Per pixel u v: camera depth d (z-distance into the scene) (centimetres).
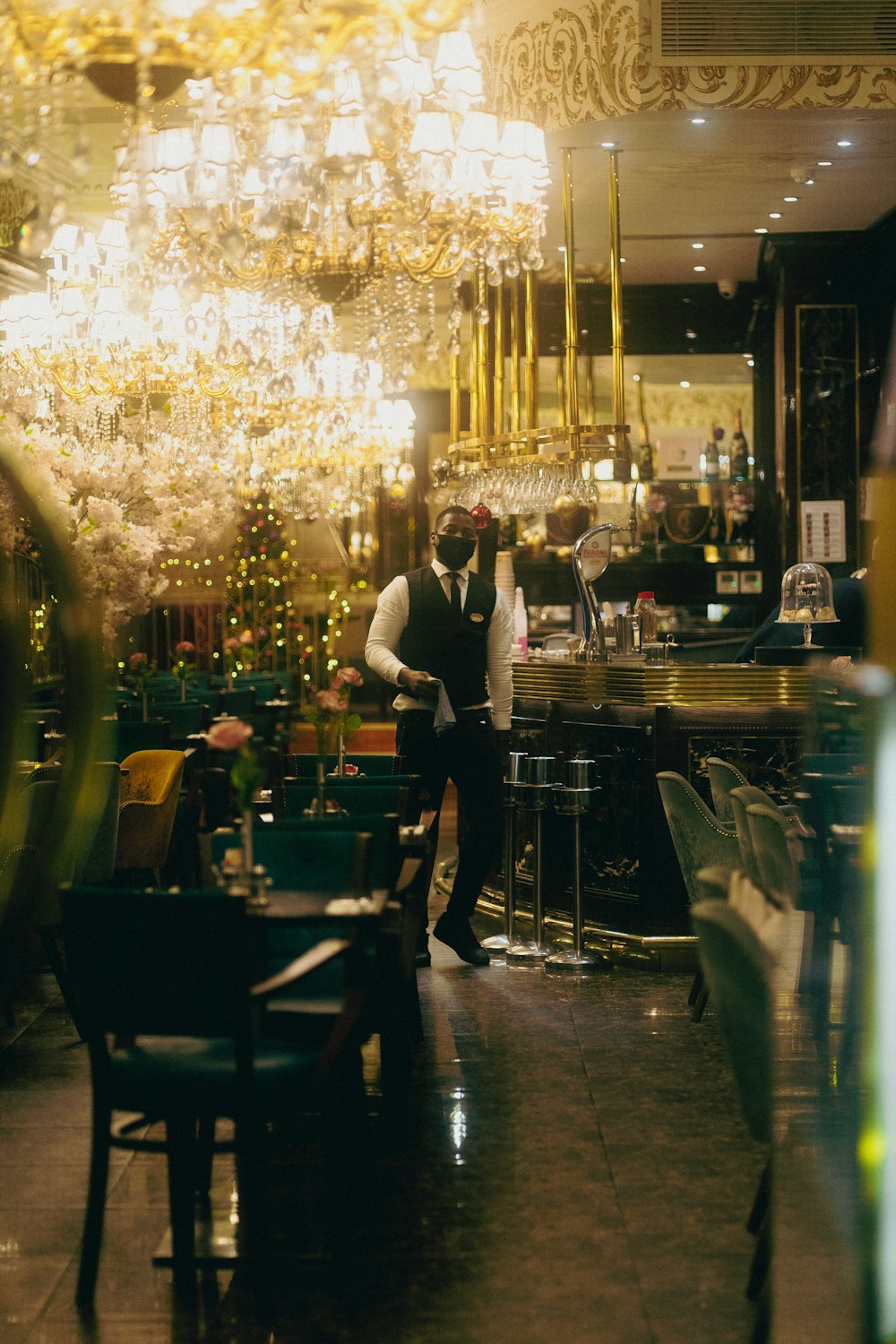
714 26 701
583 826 699
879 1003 174
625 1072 492
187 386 886
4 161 552
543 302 1080
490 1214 371
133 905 312
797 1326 224
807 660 676
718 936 255
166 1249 352
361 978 350
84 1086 489
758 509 1095
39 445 716
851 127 729
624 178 821
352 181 668
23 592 866
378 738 1380
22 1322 315
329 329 905
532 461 815
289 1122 436
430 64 666
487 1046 525
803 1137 236
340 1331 308
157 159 673
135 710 912
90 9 501
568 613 1107
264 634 1302
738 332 1095
